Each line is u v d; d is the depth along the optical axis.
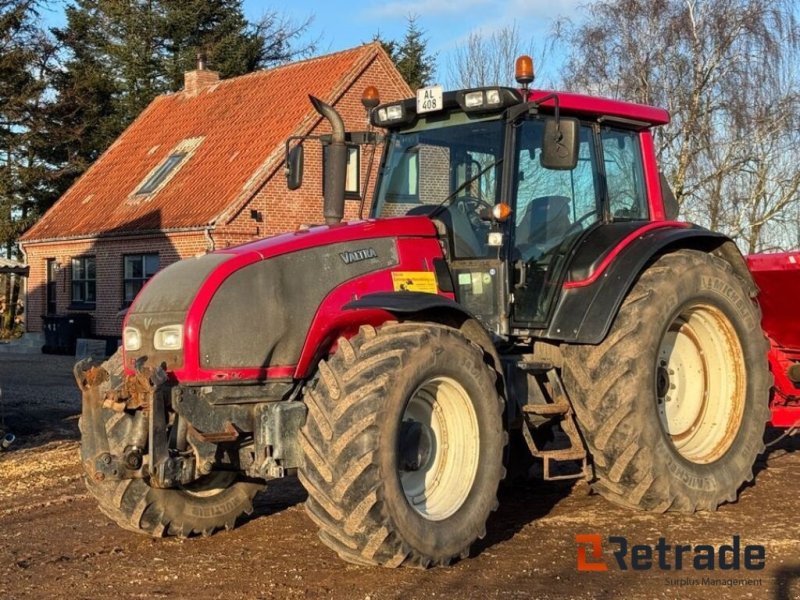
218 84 28.53
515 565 5.67
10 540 6.46
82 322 26.52
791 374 7.94
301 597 5.12
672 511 6.79
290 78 25.66
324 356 5.97
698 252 7.08
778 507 7.04
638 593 5.16
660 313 6.59
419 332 5.55
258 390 5.70
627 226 6.89
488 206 6.41
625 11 23.95
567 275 6.66
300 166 6.86
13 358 25.06
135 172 27.23
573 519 6.74
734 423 7.21
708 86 23.45
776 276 7.49
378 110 6.96
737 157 23.70
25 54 36.62
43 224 28.75
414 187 6.80
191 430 5.45
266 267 5.74
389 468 5.25
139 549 6.17
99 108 40.16
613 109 7.04
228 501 6.55
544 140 6.01
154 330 5.64
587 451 6.56
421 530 5.40
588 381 6.47
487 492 5.77
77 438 10.88
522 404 6.38
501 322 6.29
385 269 6.12
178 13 40.62
